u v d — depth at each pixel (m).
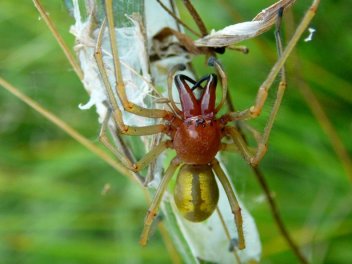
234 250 0.11
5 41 0.16
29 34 0.16
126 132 0.09
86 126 0.16
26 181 0.16
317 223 0.15
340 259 0.15
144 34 0.10
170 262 0.15
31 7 0.16
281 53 0.09
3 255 0.16
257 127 0.11
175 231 0.11
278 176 0.15
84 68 0.10
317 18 0.15
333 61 0.15
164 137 0.10
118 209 0.16
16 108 0.16
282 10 0.09
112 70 0.10
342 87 0.15
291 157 0.15
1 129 0.17
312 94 0.14
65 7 0.10
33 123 0.16
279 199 0.15
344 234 0.15
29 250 0.15
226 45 0.09
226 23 0.15
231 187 0.10
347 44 0.15
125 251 0.15
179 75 0.10
